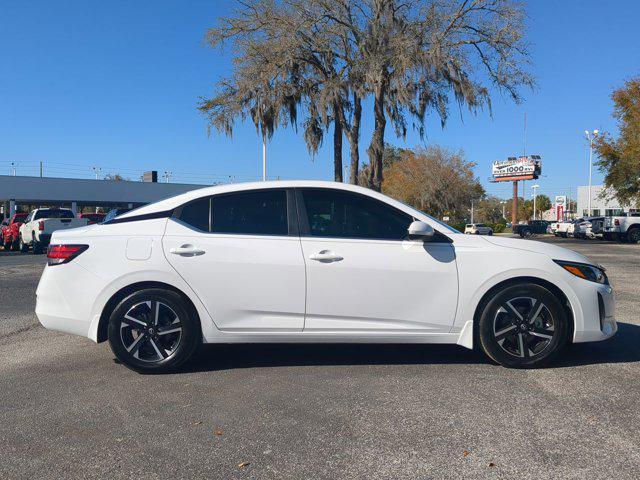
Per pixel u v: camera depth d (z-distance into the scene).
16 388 4.73
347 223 5.15
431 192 53.47
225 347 6.01
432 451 3.45
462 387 4.61
